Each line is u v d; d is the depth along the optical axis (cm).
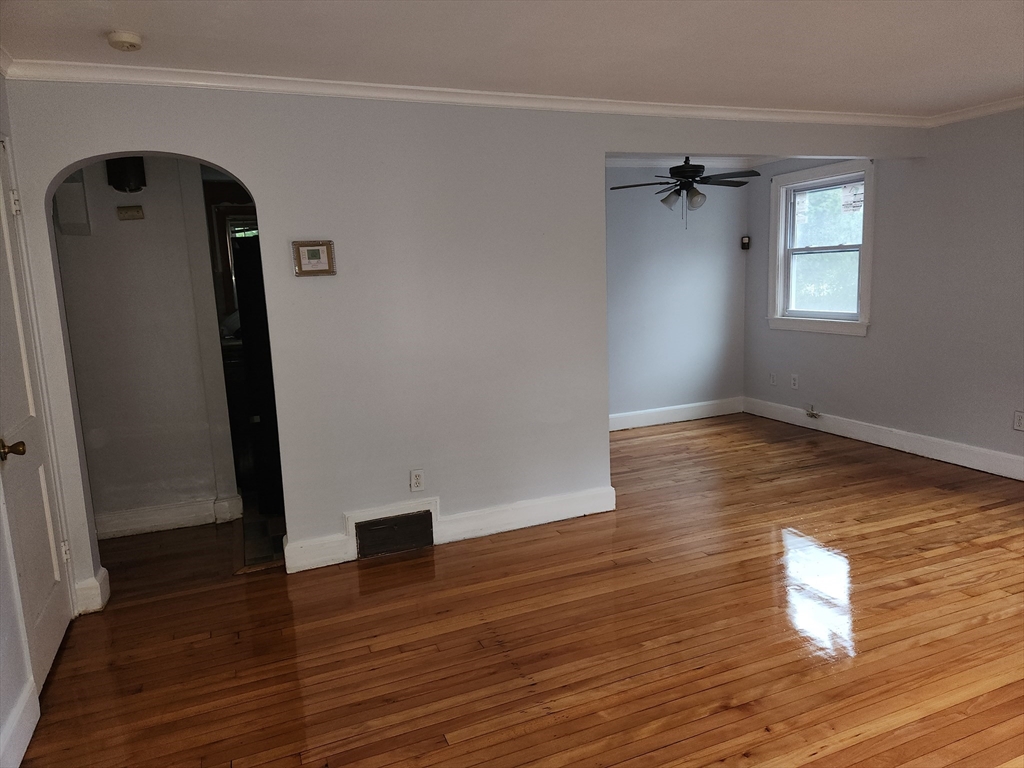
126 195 355
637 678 226
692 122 374
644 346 582
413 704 217
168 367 375
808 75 315
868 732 196
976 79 334
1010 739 191
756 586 289
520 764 188
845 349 518
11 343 236
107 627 273
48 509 258
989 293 414
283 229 302
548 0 217
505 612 275
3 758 183
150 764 193
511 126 338
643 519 372
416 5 218
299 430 315
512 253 346
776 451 495
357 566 325
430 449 341
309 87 296
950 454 447
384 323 324
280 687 228
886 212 473
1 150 244
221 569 327
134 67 268
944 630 249
